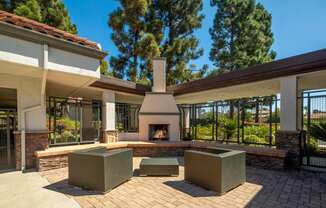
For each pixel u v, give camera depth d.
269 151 8.17
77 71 7.07
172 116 12.58
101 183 5.64
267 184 6.39
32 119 8.32
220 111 12.76
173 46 22.38
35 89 8.29
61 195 5.51
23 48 5.85
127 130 14.20
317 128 8.89
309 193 5.65
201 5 23.92
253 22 27.02
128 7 20.19
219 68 28.30
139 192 5.75
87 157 5.92
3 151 11.38
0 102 11.11
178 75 22.58
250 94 14.02
